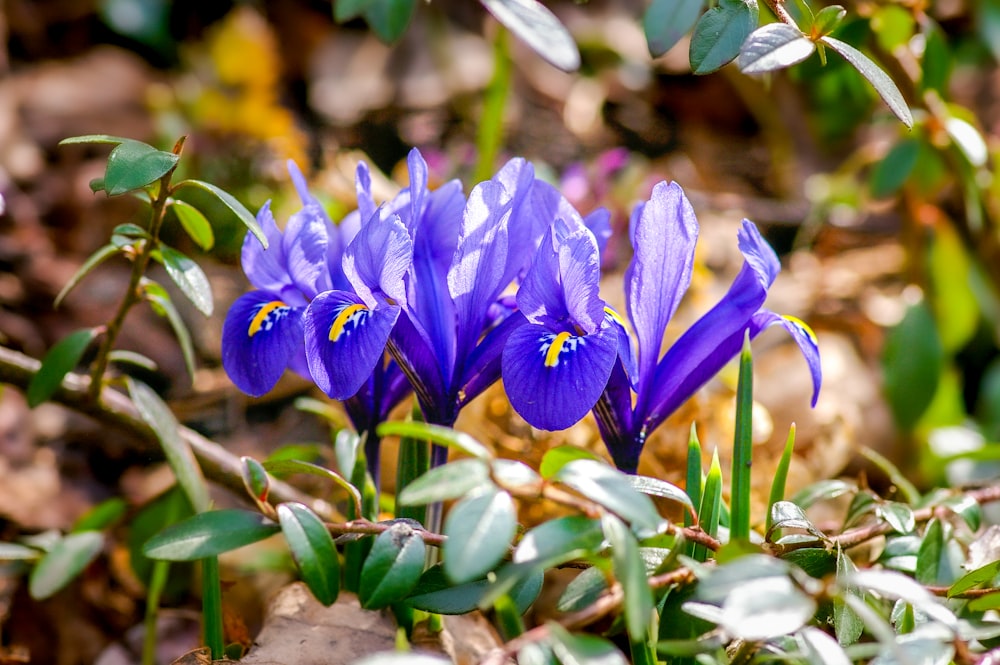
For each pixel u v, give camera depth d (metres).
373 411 0.60
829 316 0.93
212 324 0.83
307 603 0.61
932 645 0.54
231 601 0.68
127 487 0.75
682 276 0.57
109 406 0.65
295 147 1.01
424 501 0.52
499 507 0.52
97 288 0.90
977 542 0.61
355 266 0.55
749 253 0.56
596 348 0.55
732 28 0.57
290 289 0.58
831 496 0.60
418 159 0.57
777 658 0.55
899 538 0.61
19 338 0.83
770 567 0.52
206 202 0.88
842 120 0.95
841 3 0.68
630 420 0.58
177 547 0.55
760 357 0.84
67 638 0.69
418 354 0.57
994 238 0.78
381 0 0.63
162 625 0.68
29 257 0.92
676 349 0.58
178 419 0.77
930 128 0.72
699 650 0.54
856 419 0.81
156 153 0.56
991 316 0.84
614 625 0.56
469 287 0.56
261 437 0.76
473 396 0.58
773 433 0.75
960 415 0.84
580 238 0.55
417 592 0.56
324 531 0.55
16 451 0.75
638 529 0.55
